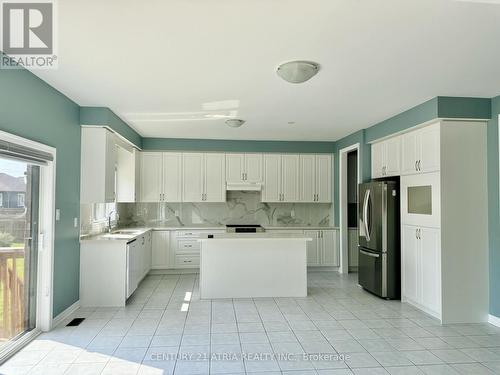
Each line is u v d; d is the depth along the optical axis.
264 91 3.72
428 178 4.14
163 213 6.98
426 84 3.47
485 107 3.91
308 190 7.00
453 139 3.93
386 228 4.86
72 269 4.16
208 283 4.84
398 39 2.48
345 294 5.10
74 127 4.16
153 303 4.59
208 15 2.14
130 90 3.68
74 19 2.19
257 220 7.20
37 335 3.45
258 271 4.92
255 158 6.90
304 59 2.84
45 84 3.41
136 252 5.01
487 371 2.82
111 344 3.27
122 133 5.13
